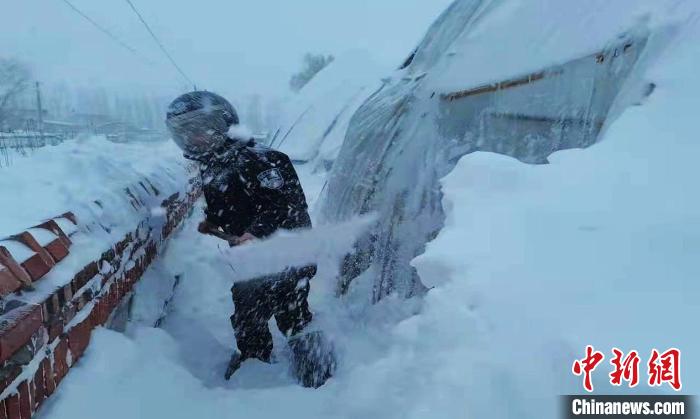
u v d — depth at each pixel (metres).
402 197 3.86
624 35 2.71
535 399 1.10
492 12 4.06
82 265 1.81
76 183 2.44
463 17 4.50
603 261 1.48
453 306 1.51
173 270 3.59
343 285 3.75
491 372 1.22
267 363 2.84
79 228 1.98
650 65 2.50
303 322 2.89
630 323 1.19
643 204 1.75
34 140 12.90
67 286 1.67
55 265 1.66
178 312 3.44
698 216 1.60
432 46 4.78
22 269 1.45
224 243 4.83
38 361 1.47
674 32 2.50
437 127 3.87
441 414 1.19
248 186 2.65
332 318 3.19
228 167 2.64
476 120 3.57
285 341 3.18
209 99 2.58
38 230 1.67
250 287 2.74
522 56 3.37
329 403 2.00
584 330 1.19
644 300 1.27
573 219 1.76
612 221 1.69
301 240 2.78
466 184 2.33
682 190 1.76
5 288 1.34
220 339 3.16
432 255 1.76
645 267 1.41
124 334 2.36
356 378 1.90
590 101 2.80
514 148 3.22
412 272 3.35
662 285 1.32
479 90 3.57
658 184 1.84
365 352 2.66
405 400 1.37
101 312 2.04
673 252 1.45
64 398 1.57
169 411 1.92
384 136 4.43
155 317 2.86
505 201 2.06
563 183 2.06
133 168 3.36
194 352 2.88
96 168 2.74
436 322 1.52
